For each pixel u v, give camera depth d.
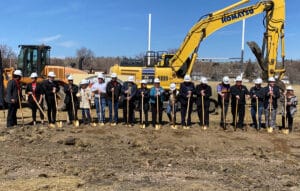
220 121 17.22
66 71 21.58
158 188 8.34
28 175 9.20
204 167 10.28
